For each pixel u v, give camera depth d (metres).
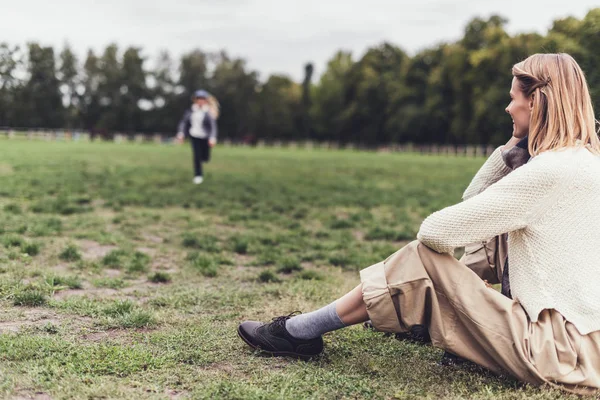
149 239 6.83
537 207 2.55
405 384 2.81
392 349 3.29
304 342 3.05
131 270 5.24
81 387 2.59
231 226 7.94
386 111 76.94
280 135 97.06
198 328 3.58
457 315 2.63
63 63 90.06
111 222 7.76
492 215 2.54
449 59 66.12
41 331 3.43
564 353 2.48
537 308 2.53
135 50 93.88
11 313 3.74
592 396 2.50
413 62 75.94
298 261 5.79
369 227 8.19
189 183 13.34
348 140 84.69
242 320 3.84
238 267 5.65
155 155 28.59
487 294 2.60
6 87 71.38
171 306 4.15
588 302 2.49
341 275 5.39
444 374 2.92
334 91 86.62
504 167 3.00
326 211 9.71
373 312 2.70
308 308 4.15
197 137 13.38
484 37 61.66
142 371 2.86
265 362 3.04
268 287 4.75
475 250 3.27
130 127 93.62
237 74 95.19
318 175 17.73
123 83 93.38
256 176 16.28
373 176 17.98
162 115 93.94
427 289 2.62
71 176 13.76
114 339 3.36
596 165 2.56
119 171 16.25
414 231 7.79
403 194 12.49
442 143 73.06
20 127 80.06
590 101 2.67
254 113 94.50
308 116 94.75
